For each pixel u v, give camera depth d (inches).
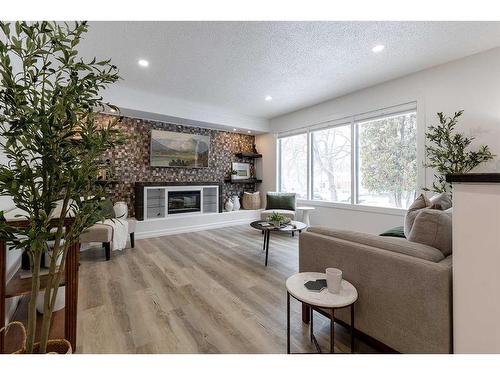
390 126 140.9
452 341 41.2
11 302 68.2
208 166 210.1
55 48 34.8
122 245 128.3
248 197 225.6
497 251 34.8
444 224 50.3
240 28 89.2
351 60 113.3
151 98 158.7
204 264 114.9
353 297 49.2
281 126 212.2
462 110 110.3
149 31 90.6
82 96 37.4
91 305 77.0
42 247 34.5
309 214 184.9
